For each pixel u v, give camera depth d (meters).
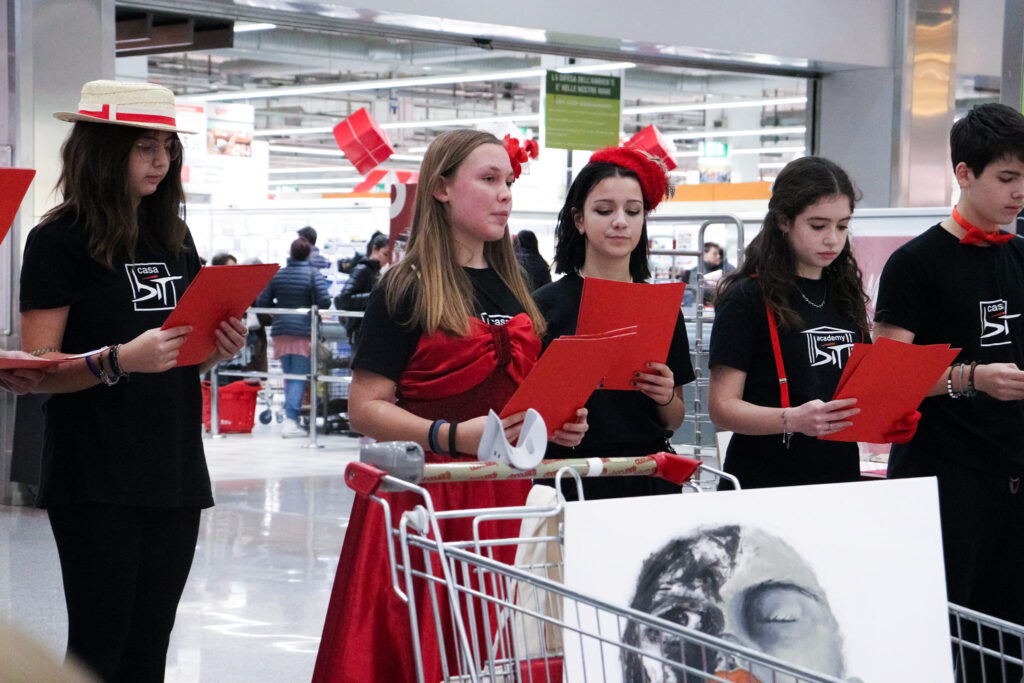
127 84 2.45
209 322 2.35
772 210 2.71
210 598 4.97
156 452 2.46
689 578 1.55
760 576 1.61
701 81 19.27
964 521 2.80
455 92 21.27
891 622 1.71
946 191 8.98
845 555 1.69
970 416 2.80
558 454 2.49
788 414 2.47
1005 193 2.78
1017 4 4.98
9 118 6.16
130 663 2.55
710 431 5.23
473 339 2.19
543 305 2.69
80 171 2.44
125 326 2.46
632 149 2.71
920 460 2.85
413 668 1.88
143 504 2.44
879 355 2.29
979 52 8.97
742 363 2.69
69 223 2.44
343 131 12.51
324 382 10.95
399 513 1.95
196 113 16.59
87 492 2.40
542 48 8.02
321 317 11.03
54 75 6.21
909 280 2.87
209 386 11.63
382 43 16.69
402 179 17.42
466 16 7.08
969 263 2.87
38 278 2.40
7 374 2.33
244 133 17.19
